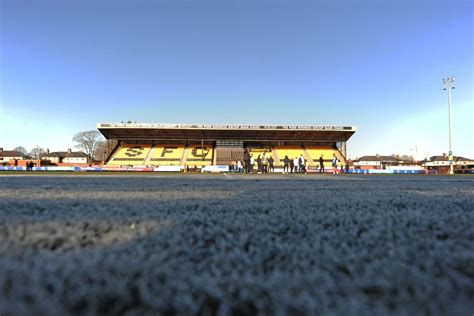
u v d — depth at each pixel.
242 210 1.88
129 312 0.60
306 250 0.97
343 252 0.95
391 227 1.33
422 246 1.02
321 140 51.25
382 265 0.81
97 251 0.93
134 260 0.83
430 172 39.22
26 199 2.43
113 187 4.37
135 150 49.91
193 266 0.83
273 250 0.97
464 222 1.45
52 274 0.71
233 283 0.70
